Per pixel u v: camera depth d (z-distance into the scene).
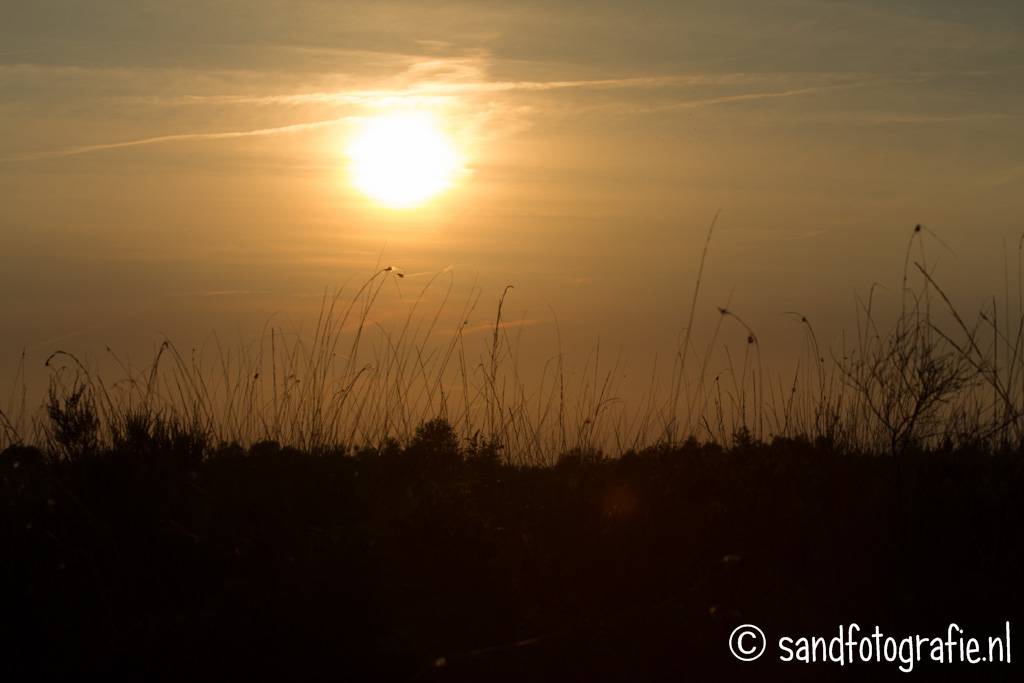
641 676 7.08
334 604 7.36
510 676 6.98
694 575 8.32
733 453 11.12
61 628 7.45
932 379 9.58
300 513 9.08
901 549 8.20
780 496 9.25
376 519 9.05
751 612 7.79
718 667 7.21
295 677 6.81
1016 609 7.70
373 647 7.08
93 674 6.83
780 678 7.12
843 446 10.70
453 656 7.00
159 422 11.30
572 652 7.27
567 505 9.94
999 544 8.35
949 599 7.82
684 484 10.12
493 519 9.48
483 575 8.09
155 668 6.84
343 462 10.84
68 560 8.15
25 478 10.22
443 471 11.60
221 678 6.80
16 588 7.86
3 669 6.96
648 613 7.73
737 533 8.78
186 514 8.84
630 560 8.52
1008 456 10.00
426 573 8.12
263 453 10.95
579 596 8.12
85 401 11.49
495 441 12.83
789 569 8.28
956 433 10.48
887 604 7.83
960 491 9.13
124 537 8.37
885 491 9.04
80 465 10.07
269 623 7.16
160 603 7.79
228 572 7.99
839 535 8.51
